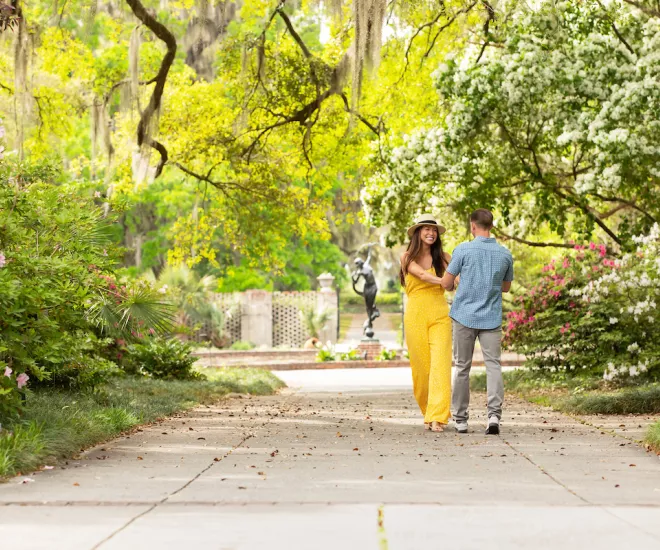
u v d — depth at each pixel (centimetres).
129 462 638
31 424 662
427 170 1596
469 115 1530
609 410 1034
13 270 739
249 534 395
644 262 1349
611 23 1526
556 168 1734
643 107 1448
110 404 1021
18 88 1650
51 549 369
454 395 866
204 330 3822
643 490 511
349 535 393
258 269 4784
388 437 809
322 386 2023
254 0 2045
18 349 721
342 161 2269
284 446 739
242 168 2283
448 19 1755
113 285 1023
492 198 1614
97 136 2141
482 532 399
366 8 1496
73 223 851
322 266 5453
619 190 1559
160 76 1852
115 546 374
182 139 2227
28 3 2044
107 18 2119
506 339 1575
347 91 2119
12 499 481
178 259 2530
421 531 401
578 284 1521
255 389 1620
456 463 630
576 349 1473
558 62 1498
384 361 3020
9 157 858
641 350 1380
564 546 374
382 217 1722
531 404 1241
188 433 843
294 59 1980
